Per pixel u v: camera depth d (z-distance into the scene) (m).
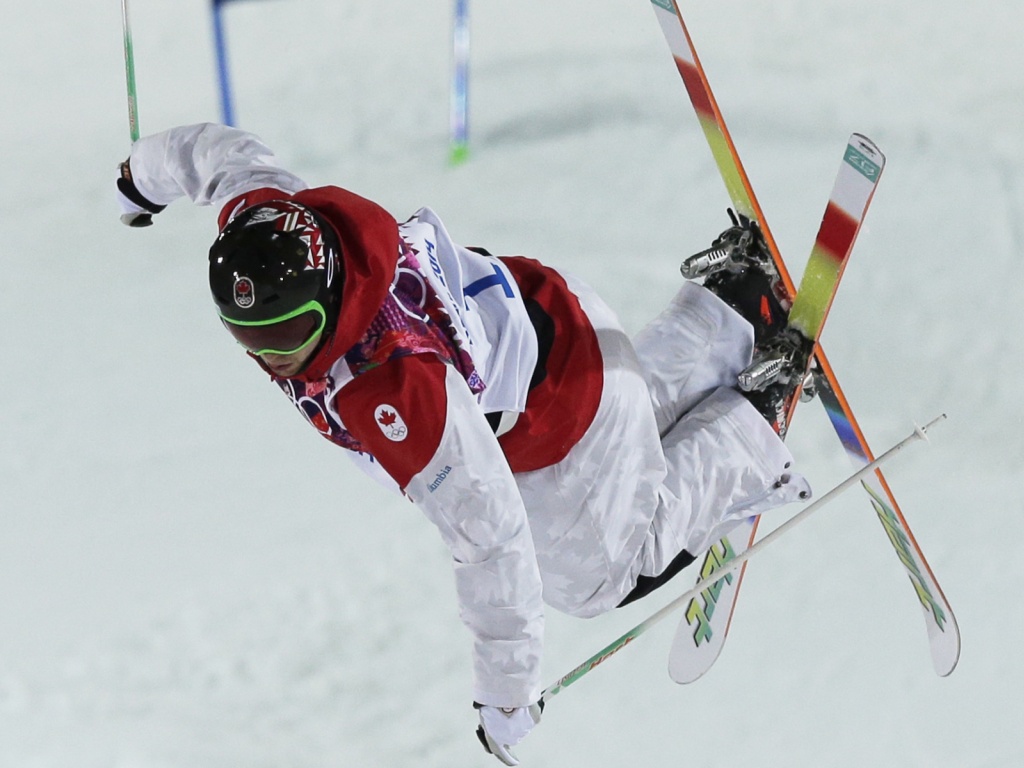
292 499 15.48
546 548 9.29
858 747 12.22
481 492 7.49
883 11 29.27
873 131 24.50
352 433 7.48
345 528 14.95
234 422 17.08
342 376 7.32
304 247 6.94
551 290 8.84
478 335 8.09
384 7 29.47
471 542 7.68
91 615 13.74
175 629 13.52
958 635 10.84
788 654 13.23
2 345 18.88
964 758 12.07
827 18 28.94
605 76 26.45
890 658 13.14
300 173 24.31
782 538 14.77
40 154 25.16
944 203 22.00
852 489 15.48
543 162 23.89
